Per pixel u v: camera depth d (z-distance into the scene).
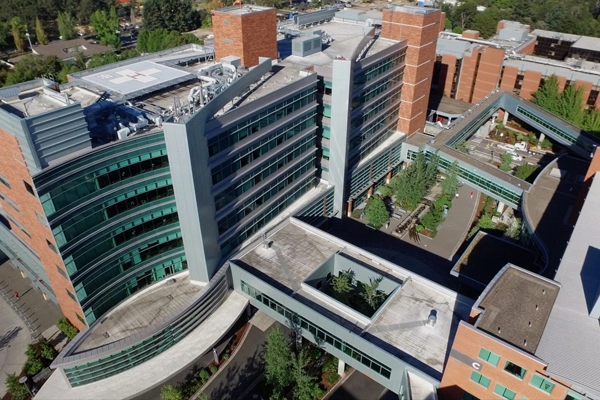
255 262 57.22
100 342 47.59
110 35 160.75
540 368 35.66
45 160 40.03
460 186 88.06
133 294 53.19
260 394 49.97
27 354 51.41
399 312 49.59
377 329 47.41
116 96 53.41
